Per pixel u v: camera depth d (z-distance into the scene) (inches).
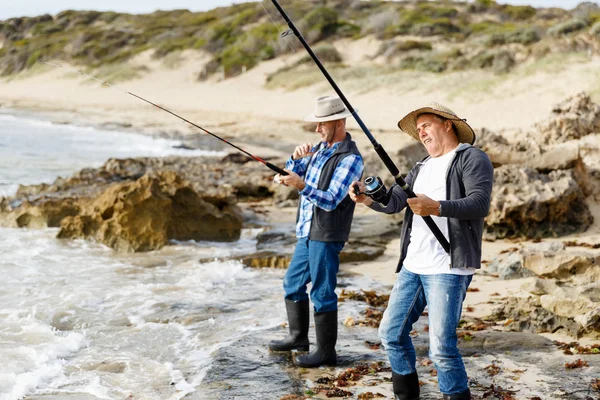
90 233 352.2
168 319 231.6
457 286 143.4
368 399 164.1
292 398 165.5
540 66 1029.8
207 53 2036.2
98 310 241.0
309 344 199.5
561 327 204.4
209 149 828.0
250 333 213.9
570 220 347.6
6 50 2603.3
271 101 1390.3
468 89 1040.2
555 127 486.3
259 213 425.7
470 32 1812.3
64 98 1743.4
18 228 375.2
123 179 537.3
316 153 186.9
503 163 391.5
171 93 1686.8
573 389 166.1
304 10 2105.1
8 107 1504.7
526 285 220.7
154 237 337.7
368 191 145.9
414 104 1076.5
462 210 136.8
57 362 191.8
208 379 178.1
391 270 297.0
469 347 195.3
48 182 551.8
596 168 413.7
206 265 303.3
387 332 155.2
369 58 1647.4
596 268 235.9
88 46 2354.8
